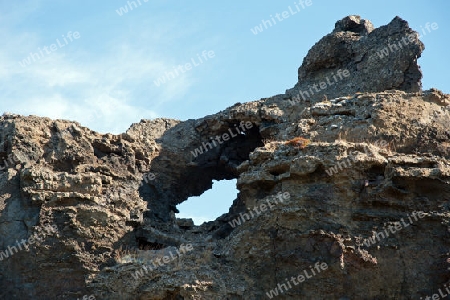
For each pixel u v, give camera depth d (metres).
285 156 37.31
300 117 42.56
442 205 34.94
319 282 34.69
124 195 40.62
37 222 38.34
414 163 35.78
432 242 34.41
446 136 38.25
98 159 41.69
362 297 34.25
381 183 35.41
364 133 38.53
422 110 39.22
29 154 40.88
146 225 40.72
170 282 35.72
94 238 38.44
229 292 35.47
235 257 36.88
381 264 34.41
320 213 35.44
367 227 34.97
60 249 37.94
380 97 39.94
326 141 38.94
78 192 39.31
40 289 37.44
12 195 39.44
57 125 41.94
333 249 34.66
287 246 35.59
